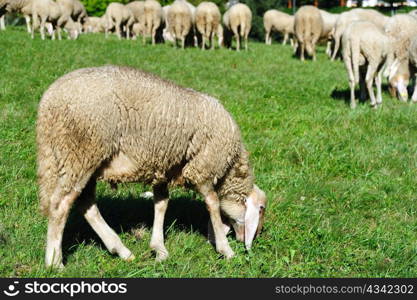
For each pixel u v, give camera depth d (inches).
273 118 356.8
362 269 176.2
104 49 676.1
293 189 238.8
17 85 398.9
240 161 182.7
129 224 201.0
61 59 548.4
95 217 173.6
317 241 192.5
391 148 297.3
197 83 472.7
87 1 1742.1
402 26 469.1
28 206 201.9
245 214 184.1
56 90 153.2
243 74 563.2
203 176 174.7
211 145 171.9
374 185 250.8
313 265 174.7
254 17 1633.9
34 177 234.1
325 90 499.2
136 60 596.7
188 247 183.3
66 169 154.0
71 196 156.5
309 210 219.8
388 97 489.4
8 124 300.7
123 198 221.0
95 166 156.5
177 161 169.9
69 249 175.3
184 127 165.5
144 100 158.9
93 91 151.9
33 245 172.2
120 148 159.6
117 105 154.8
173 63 600.7
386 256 185.6
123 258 171.6
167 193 182.1
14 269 159.8
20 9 912.3
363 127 342.0
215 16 852.6
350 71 414.0
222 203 188.7
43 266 159.8
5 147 265.6
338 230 200.7
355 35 403.9
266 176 252.1
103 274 162.7
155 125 160.4
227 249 181.0
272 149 288.7
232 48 996.6
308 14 842.8
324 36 1047.0
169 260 172.2
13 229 182.7
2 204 202.4
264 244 190.1
